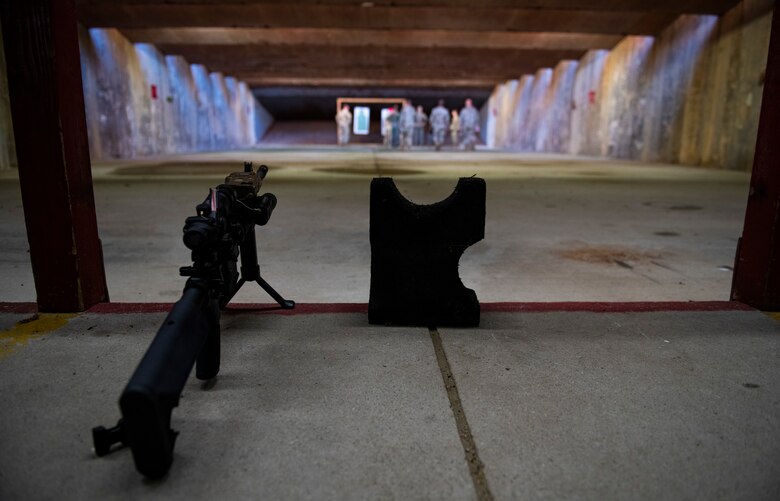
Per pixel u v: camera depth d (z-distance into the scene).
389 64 24.34
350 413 1.44
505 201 6.46
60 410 1.45
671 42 14.92
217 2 13.19
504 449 1.30
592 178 9.70
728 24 12.44
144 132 18.55
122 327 2.01
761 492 1.16
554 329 2.05
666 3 12.42
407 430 1.37
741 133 11.95
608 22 15.13
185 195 6.67
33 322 2.05
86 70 14.67
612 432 1.37
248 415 1.43
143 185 7.86
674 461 1.26
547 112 24.75
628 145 17.47
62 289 2.13
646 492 1.16
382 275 2.04
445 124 24.00
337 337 1.96
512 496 1.14
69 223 2.07
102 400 1.50
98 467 1.22
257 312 2.23
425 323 2.07
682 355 1.83
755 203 2.26
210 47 20.27
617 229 4.73
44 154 2.00
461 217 1.98
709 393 1.57
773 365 1.76
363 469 1.22
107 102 15.86
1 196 6.38
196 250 1.46
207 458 1.25
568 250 3.93
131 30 16.92
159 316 2.13
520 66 24.48
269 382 1.61
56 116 1.96
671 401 1.53
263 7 14.43
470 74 28.02
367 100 34.16
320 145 34.62
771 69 2.14
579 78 21.34
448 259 2.02
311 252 3.79
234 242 1.74
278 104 37.81
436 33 18.58
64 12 1.96
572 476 1.20
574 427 1.39
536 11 14.37
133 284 3.02
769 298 2.25
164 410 1.08
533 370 1.71
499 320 2.15
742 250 2.34
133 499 1.12
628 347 1.89
